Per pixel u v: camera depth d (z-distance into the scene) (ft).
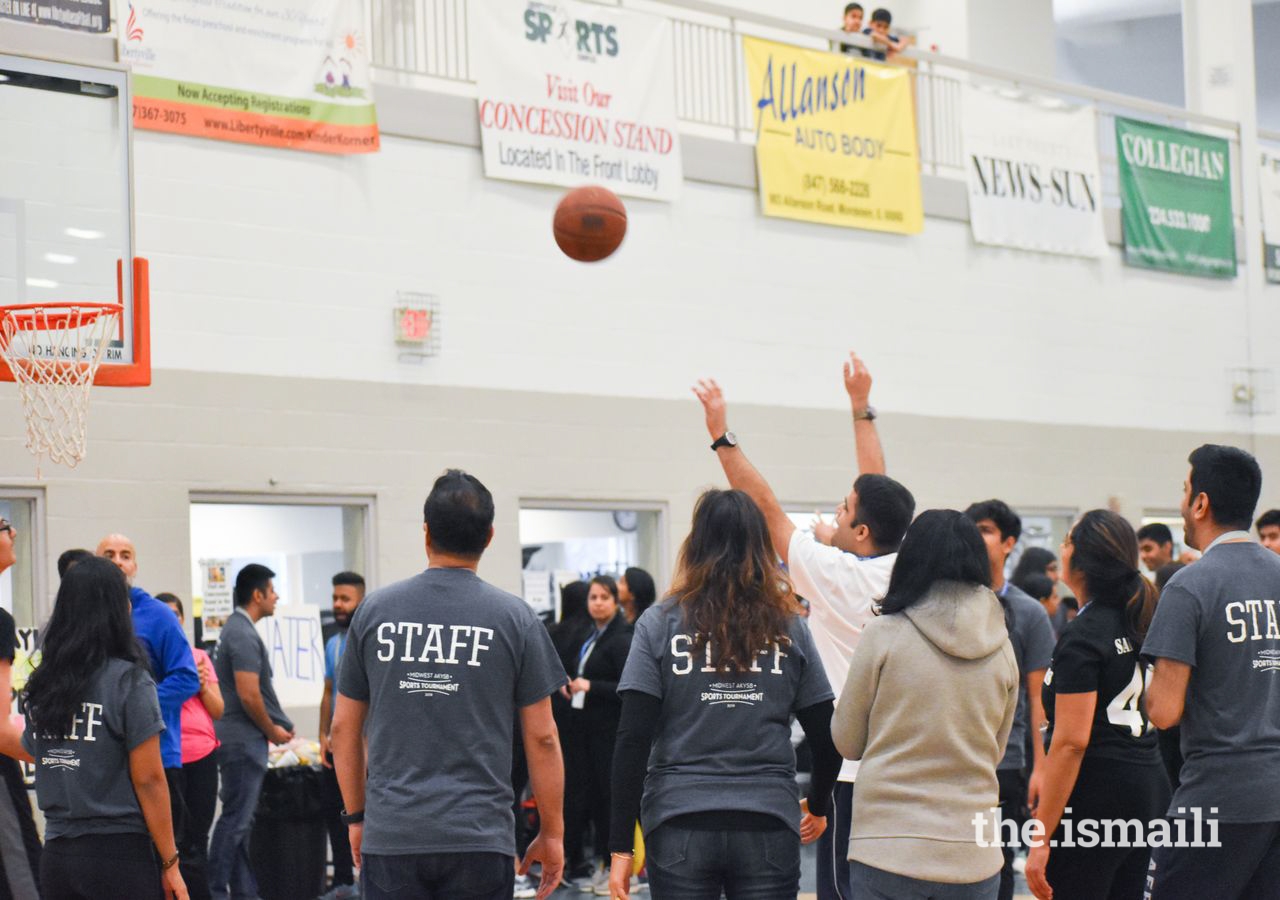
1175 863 14.29
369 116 33.78
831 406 41.32
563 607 32.71
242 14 32.12
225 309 31.78
